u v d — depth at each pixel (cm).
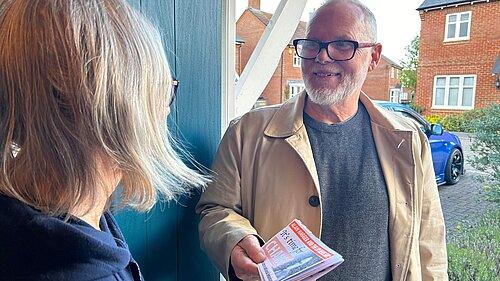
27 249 42
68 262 43
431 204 116
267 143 113
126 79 48
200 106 128
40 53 44
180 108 119
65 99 44
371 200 108
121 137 48
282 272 77
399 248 108
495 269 116
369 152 113
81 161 46
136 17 53
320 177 109
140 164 51
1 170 44
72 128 45
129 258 54
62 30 44
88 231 47
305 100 118
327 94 110
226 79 138
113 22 49
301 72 117
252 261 87
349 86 111
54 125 44
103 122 47
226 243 97
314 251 83
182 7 116
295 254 84
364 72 113
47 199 45
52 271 43
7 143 44
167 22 111
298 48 116
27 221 43
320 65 109
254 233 100
